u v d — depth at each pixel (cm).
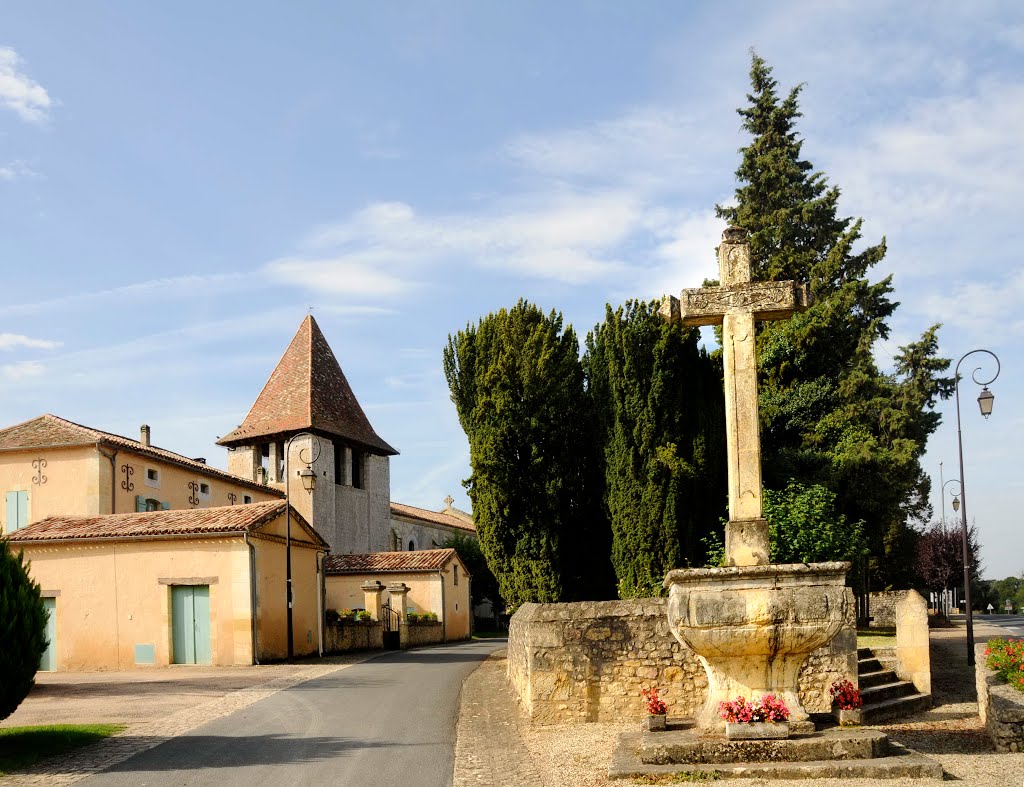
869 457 2345
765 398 2478
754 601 860
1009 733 1029
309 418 4281
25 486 3058
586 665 1277
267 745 1139
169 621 2414
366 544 4725
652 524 1717
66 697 1691
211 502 3709
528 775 943
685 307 970
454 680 1888
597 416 1852
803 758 859
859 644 1812
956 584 4272
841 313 2694
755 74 4028
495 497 1828
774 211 3803
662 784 830
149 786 918
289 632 2562
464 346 2061
